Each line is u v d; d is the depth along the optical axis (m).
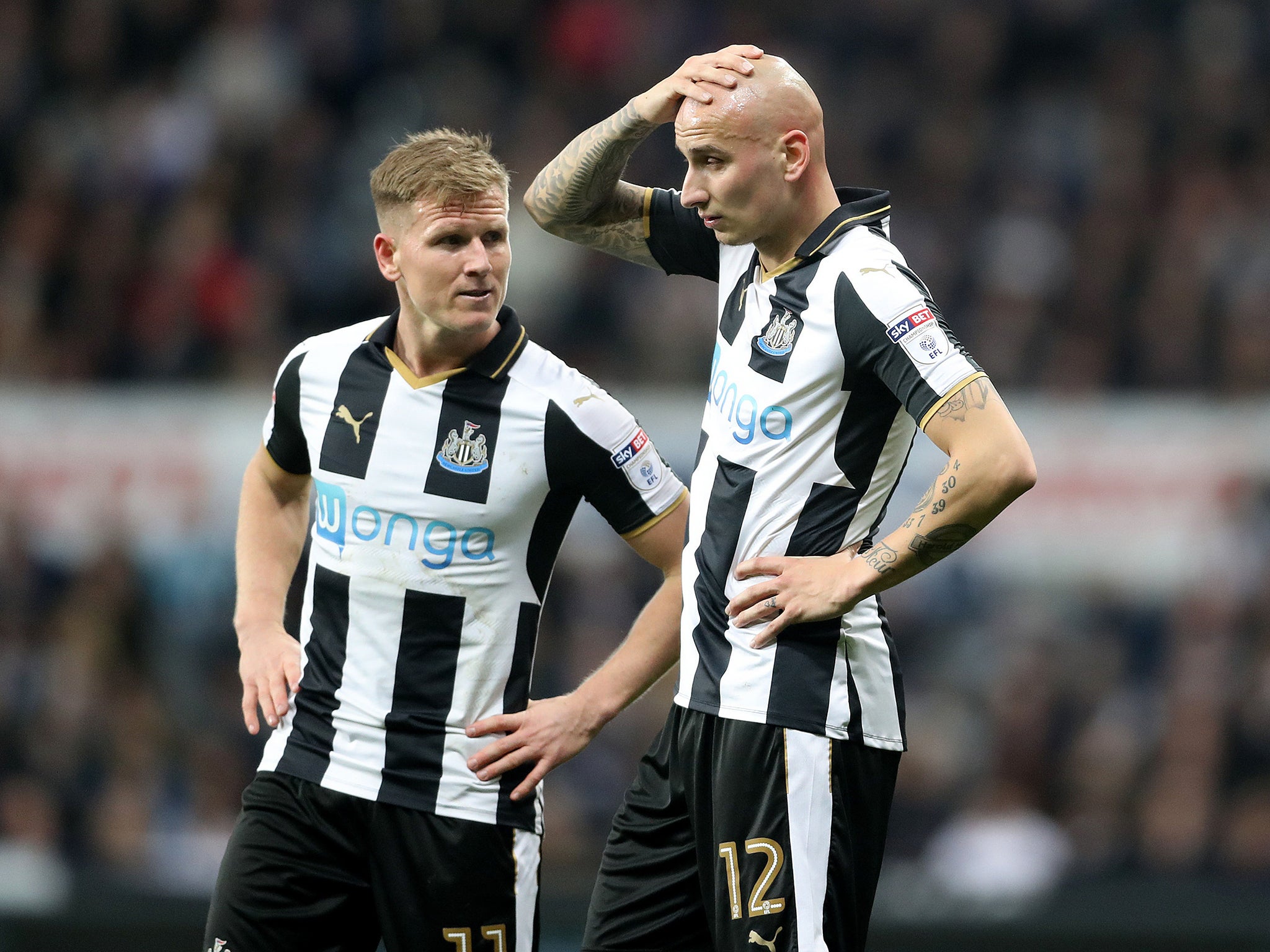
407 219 13.66
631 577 33.47
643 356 39.19
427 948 14.06
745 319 14.00
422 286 13.66
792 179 13.54
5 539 35.00
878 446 13.62
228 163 45.47
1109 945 24.36
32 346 41.66
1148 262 42.19
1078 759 32.28
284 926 14.14
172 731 33.41
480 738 14.06
